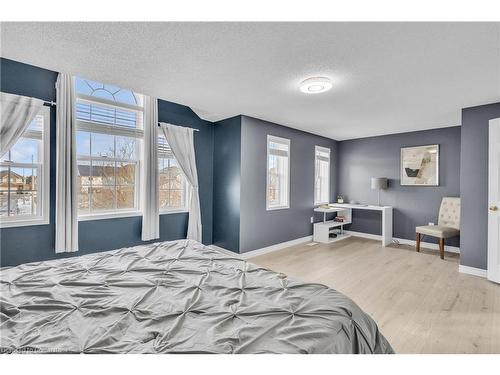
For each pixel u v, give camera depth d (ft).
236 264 5.84
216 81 8.89
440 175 15.49
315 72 8.13
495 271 9.98
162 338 3.20
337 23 5.69
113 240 10.94
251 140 13.67
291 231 16.17
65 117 9.39
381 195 17.95
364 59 7.27
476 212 10.83
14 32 5.99
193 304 4.02
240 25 5.80
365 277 10.69
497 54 6.86
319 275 10.93
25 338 3.22
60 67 7.83
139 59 7.34
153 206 11.80
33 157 9.19
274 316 3.67
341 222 18.51
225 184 14.06
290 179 16.08
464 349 5.96
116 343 3.14
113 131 11.04
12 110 8.44
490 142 10.17
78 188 10.19
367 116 13.24
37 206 9.22
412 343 6.22
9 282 4.77
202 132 14.33
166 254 6.54
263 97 10.55
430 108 11.68
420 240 16.07
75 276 5.11
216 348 2.99
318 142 18.29
